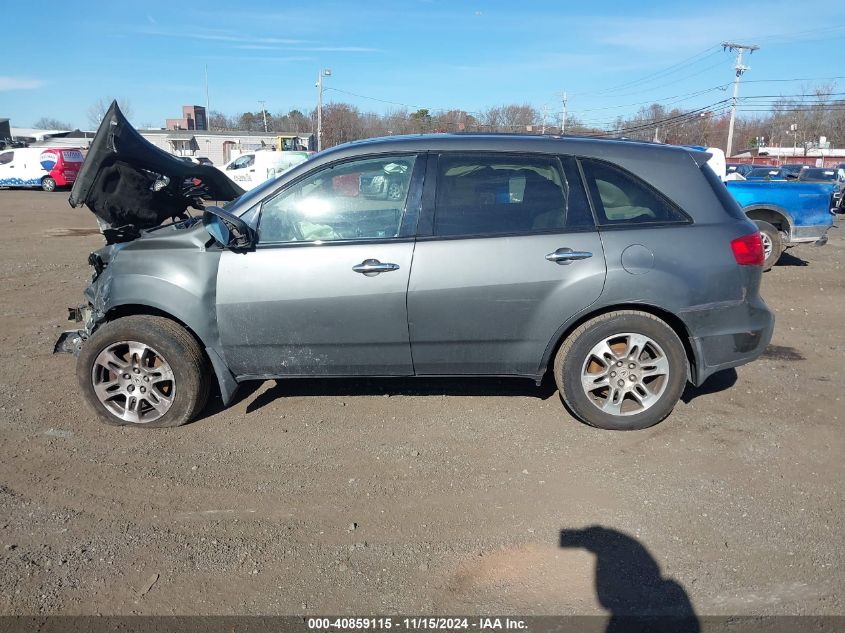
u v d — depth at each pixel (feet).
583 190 14.08
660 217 14.17
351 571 10.25
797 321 24.52
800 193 34.96
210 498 12.24
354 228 14.07
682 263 13.88
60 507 11.92
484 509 11.85
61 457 13.66
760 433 14.64
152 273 14.34
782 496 12.19
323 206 14.17
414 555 10.62
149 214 18.24
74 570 10.23
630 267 13.78
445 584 9.96
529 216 14.02
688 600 9.62
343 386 17.20
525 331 14.03
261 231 14.23
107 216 17.46
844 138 235.61
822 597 9.68
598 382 14.38
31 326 22.91
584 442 14.19
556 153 14.23
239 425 15.11
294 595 9.75
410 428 14.90
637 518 11.53
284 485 12.66
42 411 15.83
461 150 14.24
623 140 14.87
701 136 211.82
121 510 11.85
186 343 14.47
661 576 10.12
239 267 14.05
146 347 14.52
